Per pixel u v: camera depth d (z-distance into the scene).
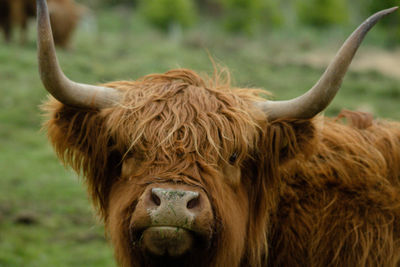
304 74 81.25
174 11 133.62
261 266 12.64
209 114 10.87
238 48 105.50
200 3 193.25
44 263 22.83
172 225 9.35
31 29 90.00
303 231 12.47
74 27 71.69
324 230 12.35
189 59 77.00
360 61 111.50
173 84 11.55
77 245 25.00
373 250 12.23
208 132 10.55
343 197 12.57
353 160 12.81
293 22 188.25
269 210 12.55
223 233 10.71
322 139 13.23
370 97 67.94
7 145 38.75
